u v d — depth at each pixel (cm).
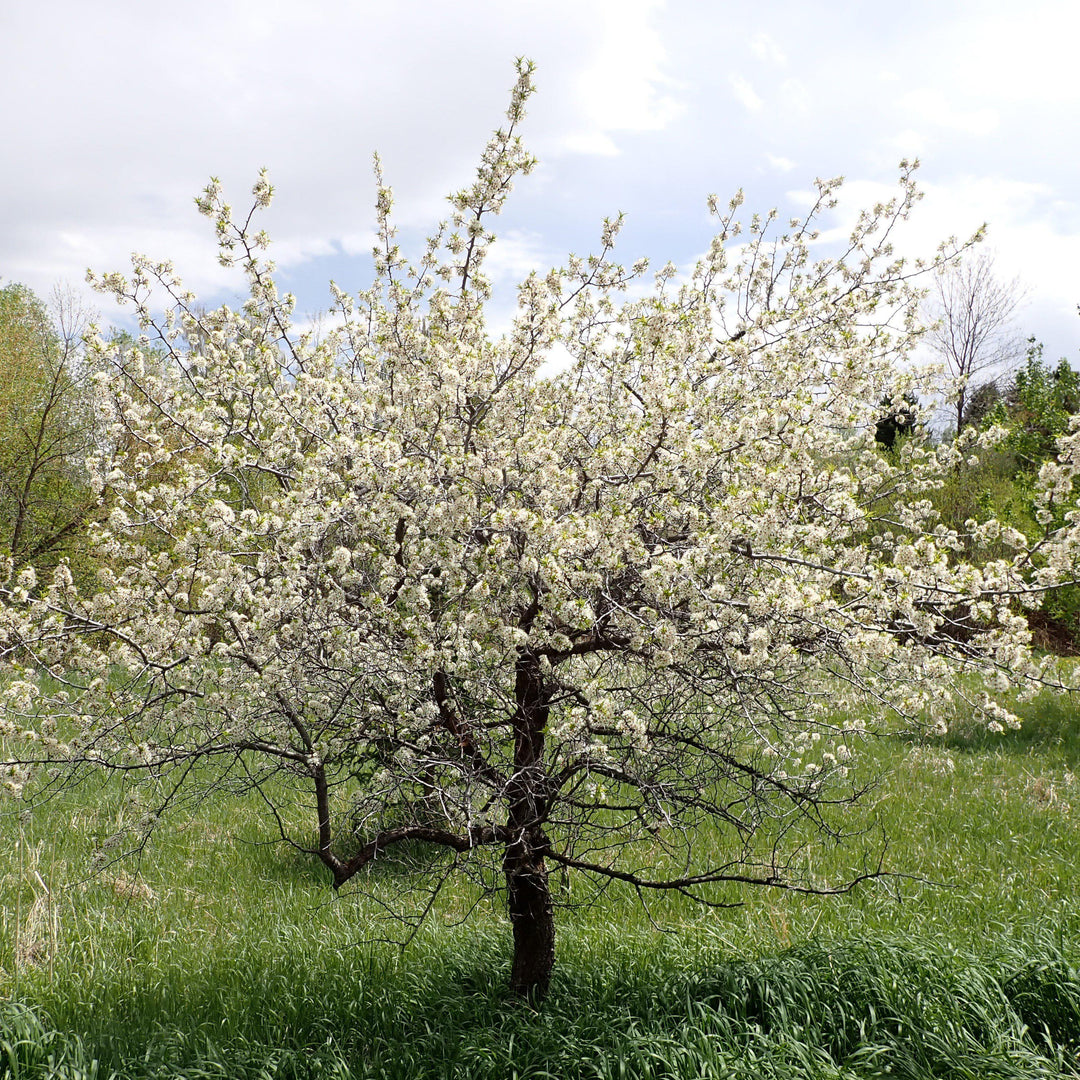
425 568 390
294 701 414
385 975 470
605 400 505
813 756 833
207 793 445
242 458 426
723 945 485
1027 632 369
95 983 472
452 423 433
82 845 693
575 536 356
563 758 420
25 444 1459
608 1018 413
